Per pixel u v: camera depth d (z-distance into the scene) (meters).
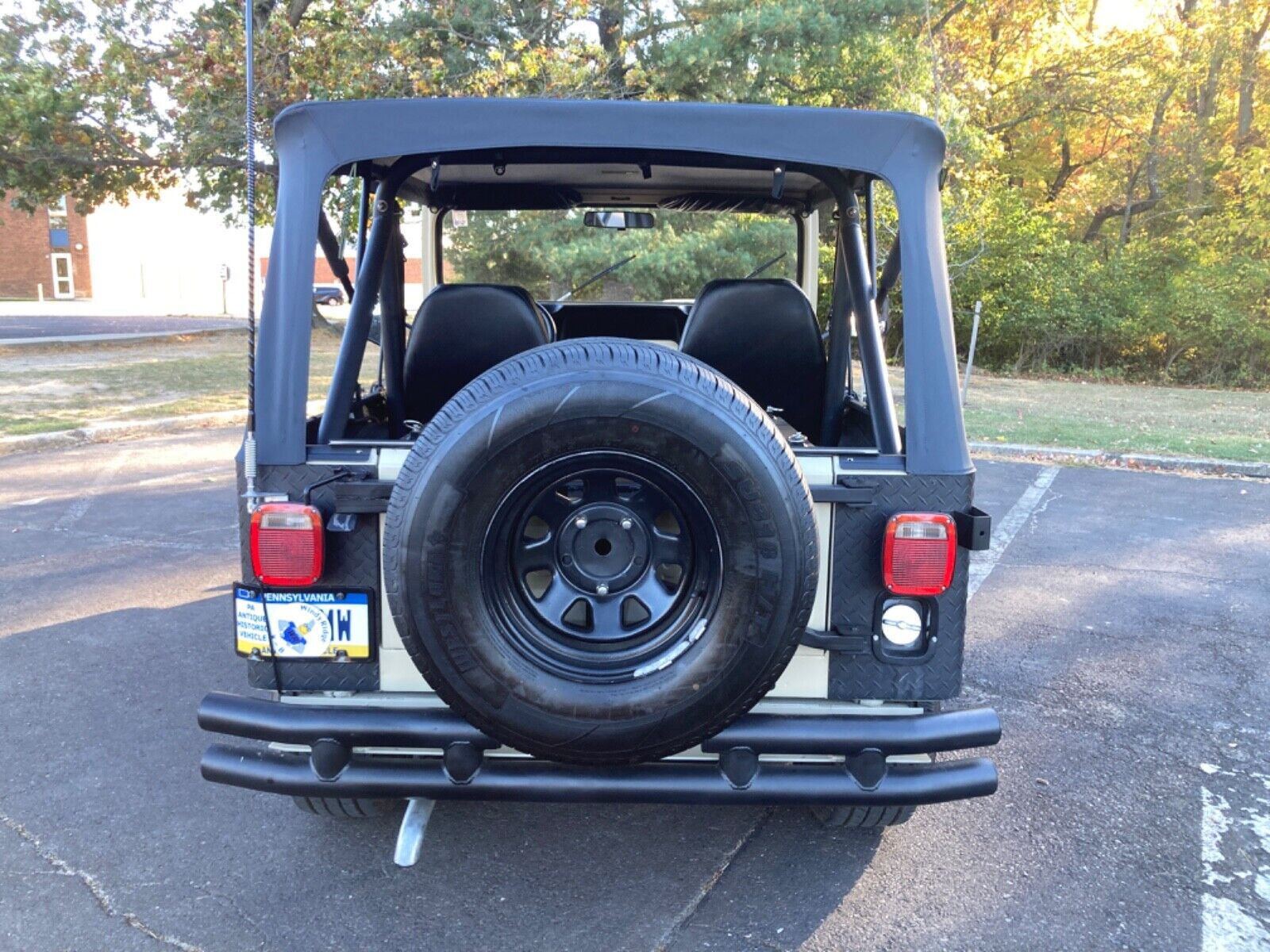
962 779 2.52
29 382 13.64
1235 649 4.83
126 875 2.93
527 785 2.48
